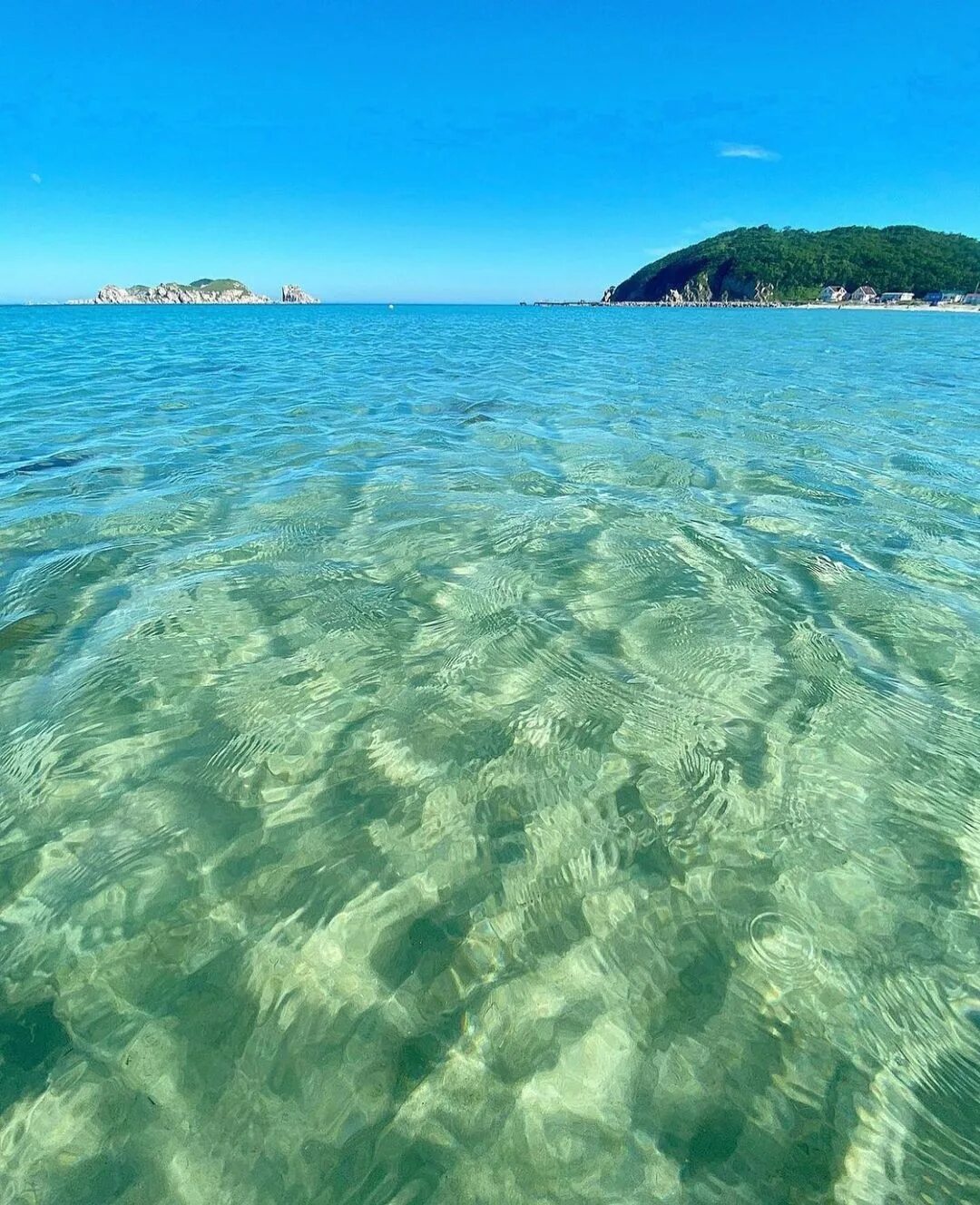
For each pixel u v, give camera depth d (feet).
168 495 21.35
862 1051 6.01
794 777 9.25
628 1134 5.45
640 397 42.32
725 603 14.23
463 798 8.91
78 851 8.02
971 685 11.34
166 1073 5.83
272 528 18.53
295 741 9.95
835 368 59.62
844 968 6.72
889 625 13.32
